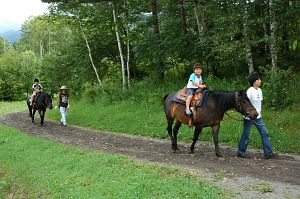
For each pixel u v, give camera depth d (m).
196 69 11.32
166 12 25.33
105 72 31.16
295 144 12.05
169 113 12.42
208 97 11.02
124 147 13.70
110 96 23.95
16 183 10.90
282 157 10.88
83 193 8.69
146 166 9.77
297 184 8.06
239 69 21.08
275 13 17.41
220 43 18.30
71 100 30.55
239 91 10.51
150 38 22.78
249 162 10.27
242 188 7.84
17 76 57.72
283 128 13.77
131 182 8.60
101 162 10.70
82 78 30.89
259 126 10.73
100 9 26.75
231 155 11.38
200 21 22.41
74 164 11.06
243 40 17.69
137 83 25.22
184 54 21.83
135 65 29.36
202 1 20.27
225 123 15.09
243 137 10.96
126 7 25.73
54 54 34.47
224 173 9.02
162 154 11.99
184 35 21.50
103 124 19.48
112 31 28.84
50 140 15.47
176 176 8.70
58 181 10.00
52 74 32.94
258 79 10.63
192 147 11.84
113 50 30.08
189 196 7.34
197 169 9.63
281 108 15.41
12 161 12.97
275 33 17.50
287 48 19.89
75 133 17.78
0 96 56.53
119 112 20.58
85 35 29.69
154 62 24.77
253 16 17.92
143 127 17.25
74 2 27.09
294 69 18.81
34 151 13.69
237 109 10.60
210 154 11.61
